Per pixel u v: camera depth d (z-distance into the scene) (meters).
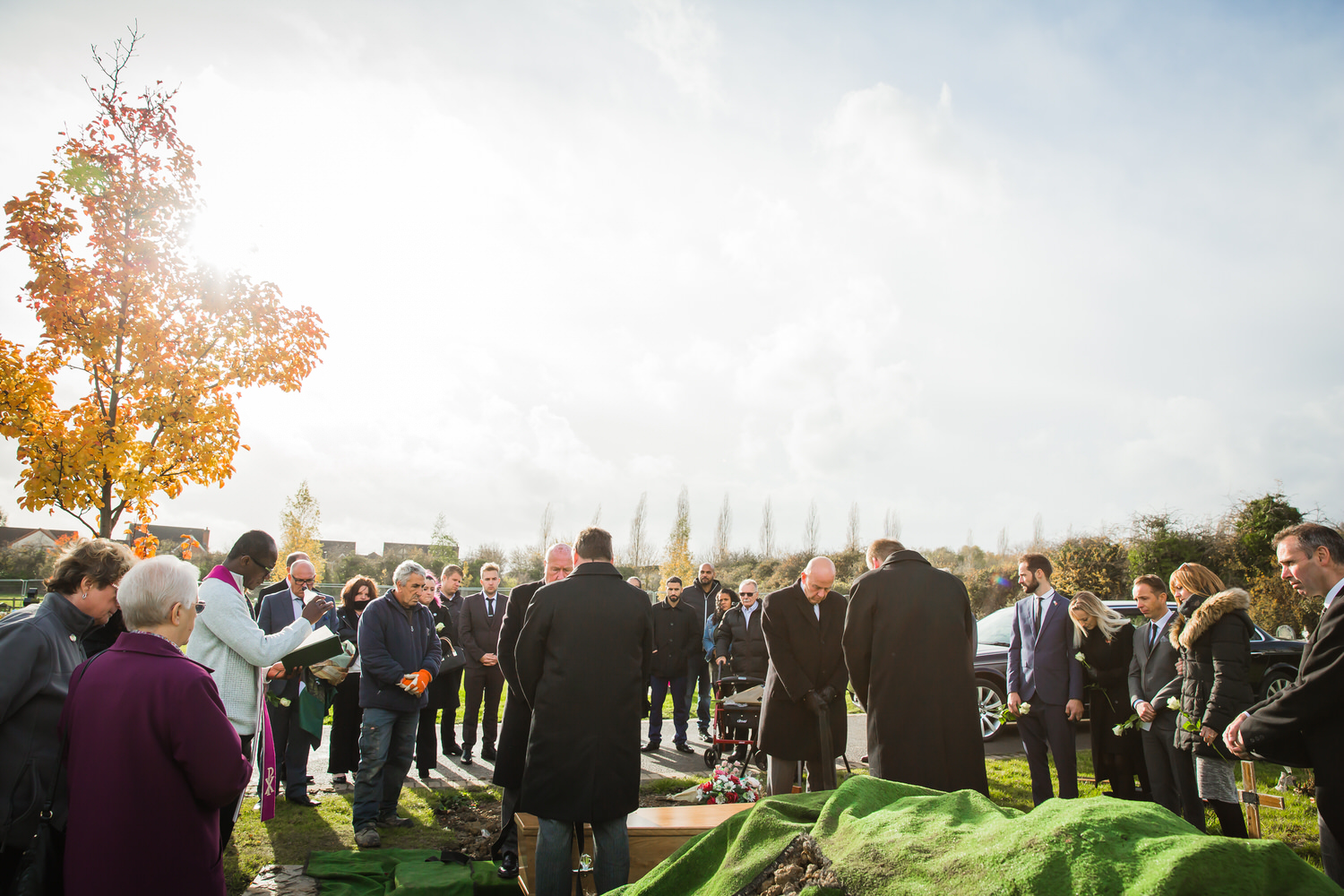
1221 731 4.28
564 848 3.62
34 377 5.79
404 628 5.43
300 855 4.79
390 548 40.31
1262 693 8.94
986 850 1.43
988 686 9.04
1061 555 20.20
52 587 2.77
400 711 5.25
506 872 4.29
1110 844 1.35
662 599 9.01
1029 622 5.67
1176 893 1.18
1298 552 3.09
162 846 2.33
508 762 4.46
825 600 5.33
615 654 3.76
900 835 1.62
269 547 4.21
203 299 6.27
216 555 27.20
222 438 6.48
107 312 5.92
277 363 6.58
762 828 1.90
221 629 3.88
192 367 6.34
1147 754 5.02
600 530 4.12
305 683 5.99
